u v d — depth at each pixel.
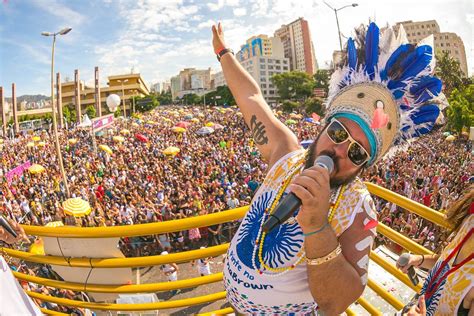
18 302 1.49
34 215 14.55
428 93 1.16
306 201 0.89
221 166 19.39
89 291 2.19
